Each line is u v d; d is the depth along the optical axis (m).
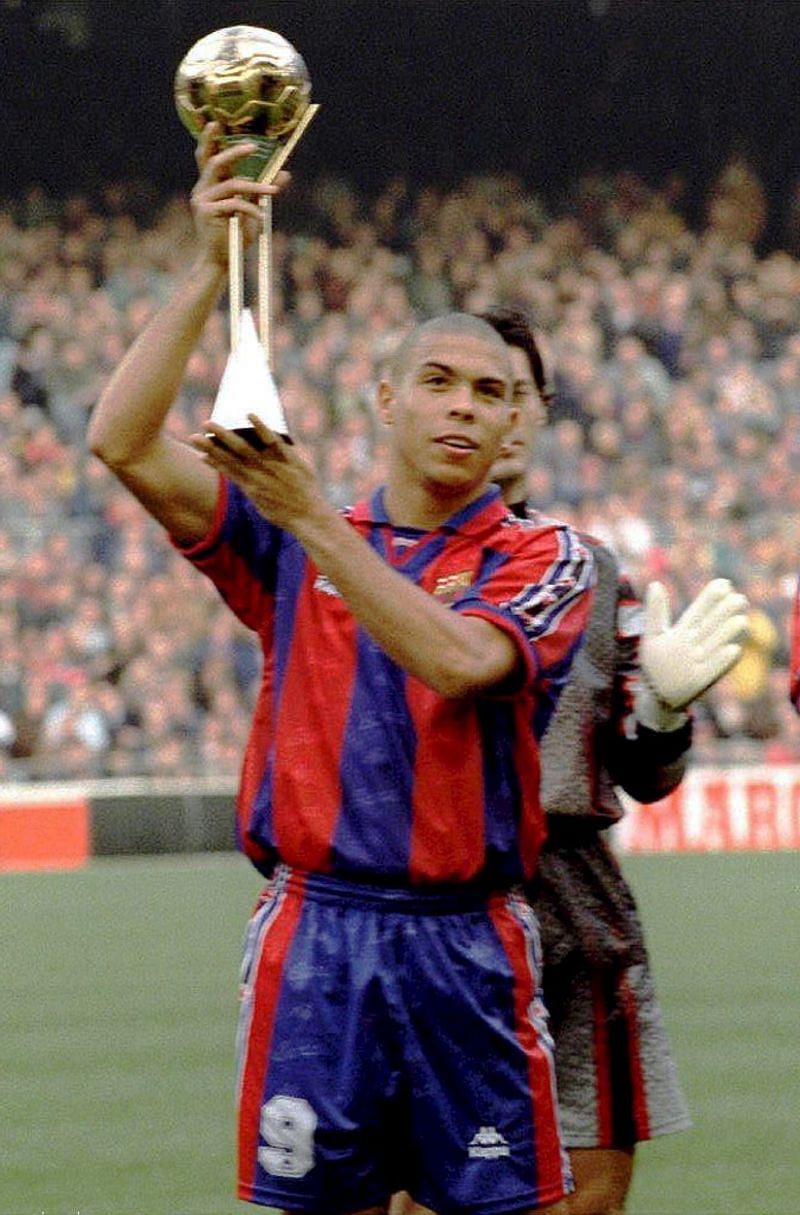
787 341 51.56
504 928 6.96
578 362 47.97
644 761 8.41
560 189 54.16
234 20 52.53
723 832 34.28
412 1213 7.79
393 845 6.77
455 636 6.48
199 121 6.84
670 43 54.50
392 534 7.12
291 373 47.12
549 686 6.95
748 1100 15.10
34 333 46.88
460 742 6.79
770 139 55.25
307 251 51.28
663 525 44.16
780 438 48.62
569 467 44.66
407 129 53.88
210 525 7.05
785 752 37.34
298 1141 6.80
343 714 6.84
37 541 40.12
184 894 28.69
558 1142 7.00
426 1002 6.81
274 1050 6.85
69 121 51.44
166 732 37.19
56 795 33.38
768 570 43.41
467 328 6.97
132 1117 14.57
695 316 51.53
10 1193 12.39
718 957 22.17
